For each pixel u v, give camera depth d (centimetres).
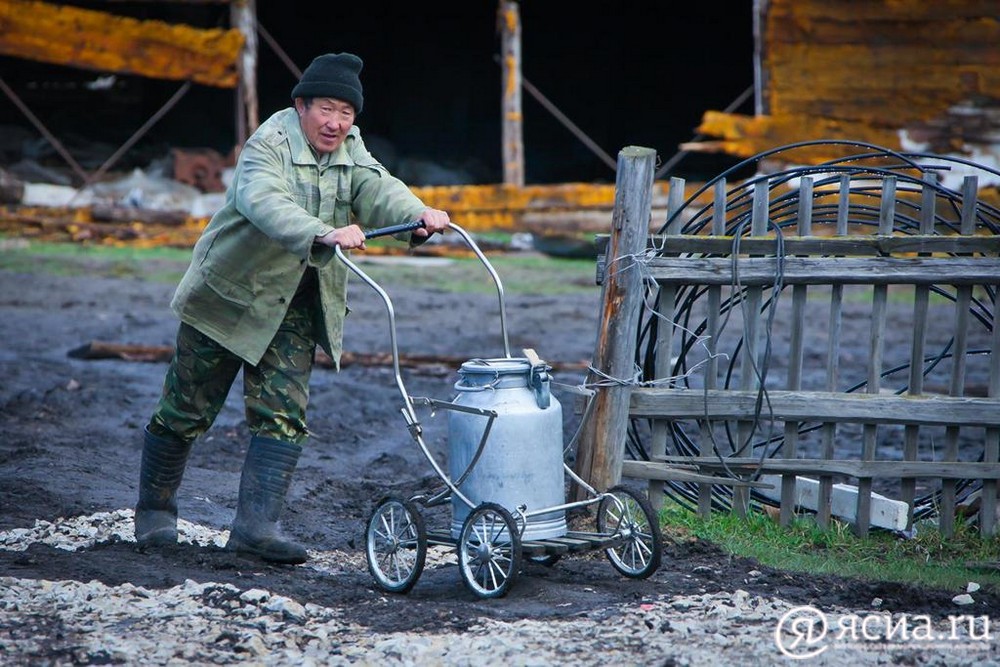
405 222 2023
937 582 2050
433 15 10244
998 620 1844
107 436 3275
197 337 2039
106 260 6719
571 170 10362
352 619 1788
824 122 7331
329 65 2005
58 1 8819
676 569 2091
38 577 1881
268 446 2034
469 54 10269
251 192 1947
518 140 7731
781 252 2377
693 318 5522
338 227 2078
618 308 2383
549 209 7681
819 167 2452
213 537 2264
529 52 10588
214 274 2002
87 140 8800
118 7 9044
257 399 2036
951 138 7238
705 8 10538
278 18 10175
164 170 8050
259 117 10025
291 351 2045
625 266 2381
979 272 2384
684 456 2455
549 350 4894
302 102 2027
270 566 2039
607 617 1789
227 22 9431
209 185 7838
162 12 9100
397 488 2814
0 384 3794
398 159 9525
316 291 2045
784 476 2453
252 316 1998
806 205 2450
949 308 6175
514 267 7106
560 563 2155
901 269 2397
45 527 2252
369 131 10256
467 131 10256
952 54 7219
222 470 3008
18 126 8869
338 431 3475
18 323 5047
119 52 7550
